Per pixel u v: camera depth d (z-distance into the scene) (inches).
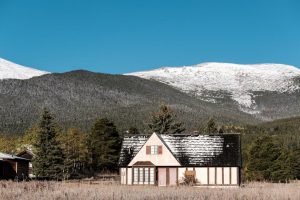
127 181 2640.3
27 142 4311.0
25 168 2945.4
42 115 3149.6
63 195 1219.2
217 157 2591.0
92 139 4252.0
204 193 1349.7
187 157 2615.7
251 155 3395.7
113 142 4220.0
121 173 2662.4
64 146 3907.5
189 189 1596.9
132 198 1194.6
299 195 1301.7
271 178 3297.2
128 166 2650.1
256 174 3334.2
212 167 2566.4
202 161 2586.1
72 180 2859.3
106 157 4190.5
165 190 1501.0
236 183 2536.9
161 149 2625.5
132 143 2778.1
